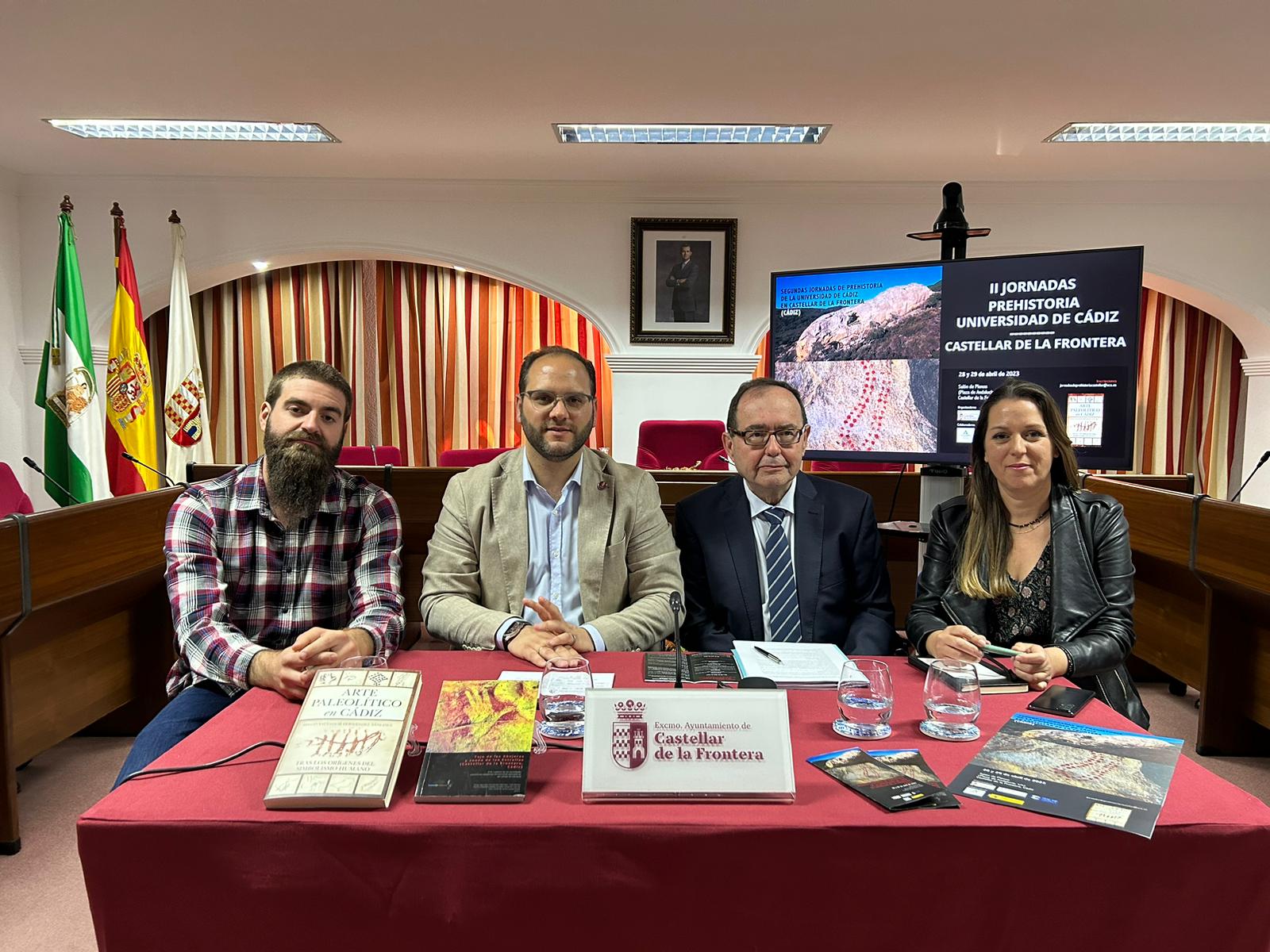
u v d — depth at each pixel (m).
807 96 3.88
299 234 5.52
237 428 6.40
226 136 4.61
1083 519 1.95
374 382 6.47
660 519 2.13
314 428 1.92
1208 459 6.49
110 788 2.63
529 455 2.05
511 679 1.41
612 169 5.16
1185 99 3.87
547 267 5.62
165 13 3.03
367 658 1.43
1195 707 3.39
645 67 3.54
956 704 1.28
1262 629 2.82
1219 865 0.97
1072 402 2.67
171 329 5.36
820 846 0.97
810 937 0.99
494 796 1.02
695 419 5.73
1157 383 6.50
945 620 1.99
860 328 2.96
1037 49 3.33
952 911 0.98
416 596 3.24
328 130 4.40
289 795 0.99
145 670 3.04
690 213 5.58
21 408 5.46
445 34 3.22
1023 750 1.18
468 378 6.50
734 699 1.09
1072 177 5.27
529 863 0.97
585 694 1.09
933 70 3.55
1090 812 0.99
